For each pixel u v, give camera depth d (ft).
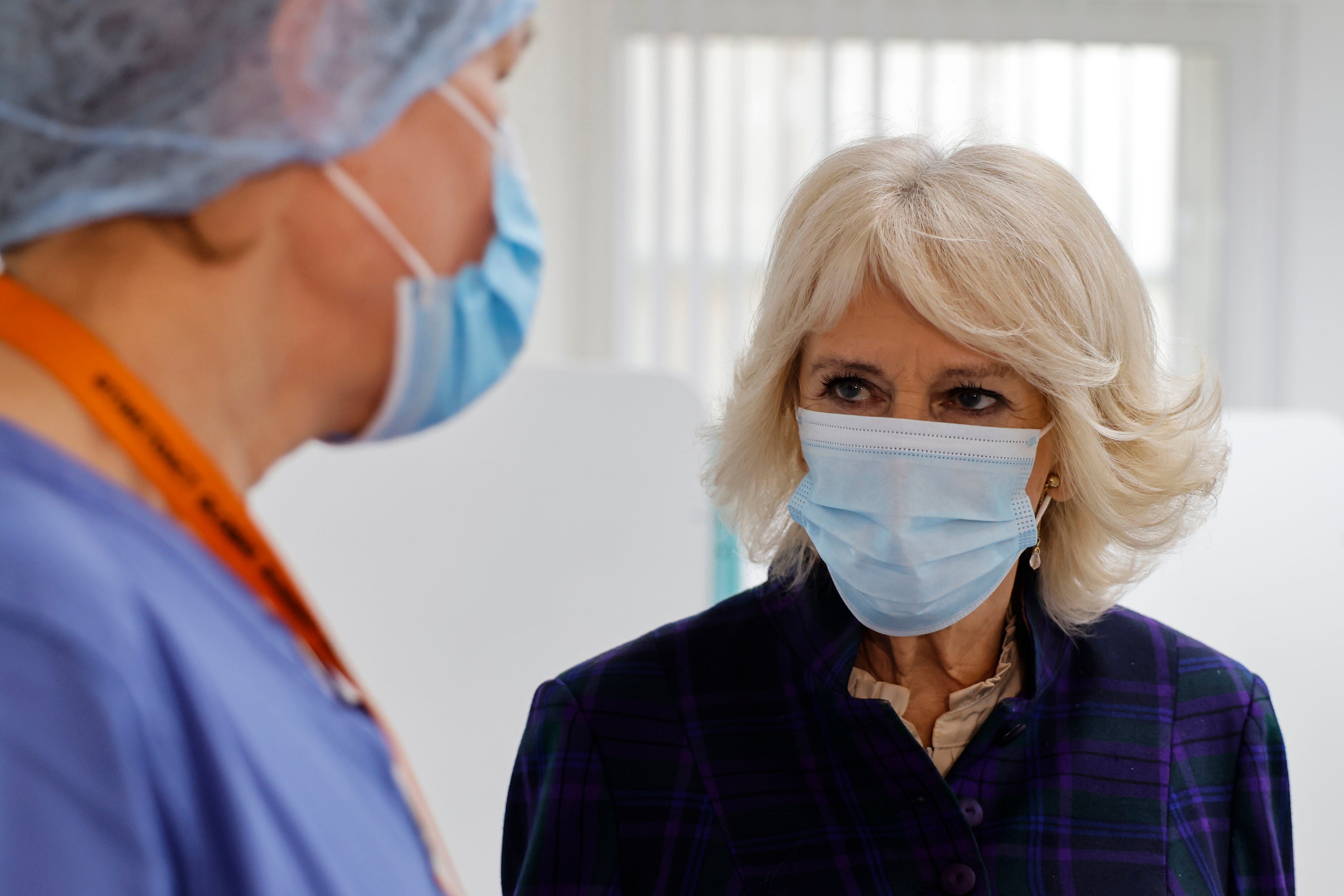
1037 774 3.66
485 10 2.15
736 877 3.54
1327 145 13.29
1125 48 13.08
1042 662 3.73
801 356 3.80
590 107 12.69
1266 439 7.00
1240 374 13.34
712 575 6.70
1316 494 6.87
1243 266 13.29
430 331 2.22
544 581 6.66
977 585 3.57
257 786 1.74
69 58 1.94
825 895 3.49
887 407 3.59
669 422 6.73
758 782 3.65
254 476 2.19
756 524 4.09
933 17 12.95
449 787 6.55
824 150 12.77
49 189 1.89
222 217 1.97
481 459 6.68
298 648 2.10
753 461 3.98
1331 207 13.33
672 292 12.91
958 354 3.42
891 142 3.68
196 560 1.87
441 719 6.57
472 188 2.23
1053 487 3.84
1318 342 13.38
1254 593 6.68
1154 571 4.02
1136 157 13.19
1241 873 3.72
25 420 1.76
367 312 2.16
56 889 1.46
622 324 12.81
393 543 6.60
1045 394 3.58
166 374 1.94
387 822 2.05
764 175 12.94
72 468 1.74
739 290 12.89
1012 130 13.05
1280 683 6.54
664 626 4.09
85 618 1.57
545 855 3.69
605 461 6.72
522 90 10.54
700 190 12.78
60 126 1.94
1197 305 13.30
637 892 3.64
